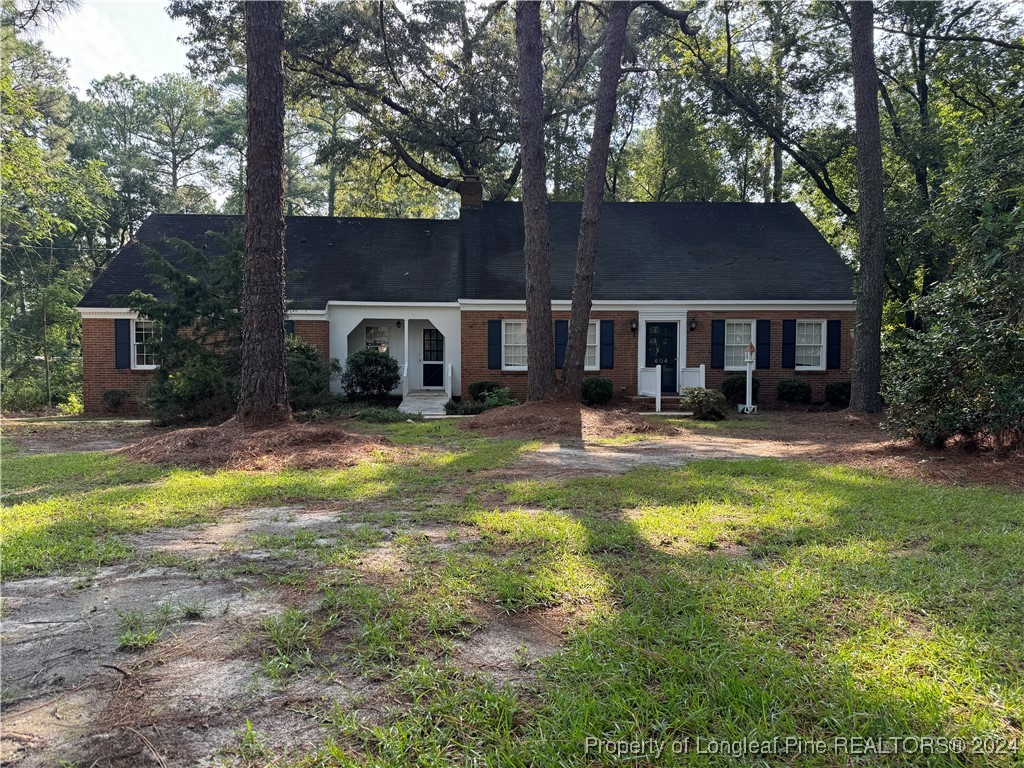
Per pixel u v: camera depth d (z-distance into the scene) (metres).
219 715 2.17
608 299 17.41
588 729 2.06
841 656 2.51
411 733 2.04
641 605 3.10
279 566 3.72
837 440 10.07
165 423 12.23
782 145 21.34
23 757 1.92
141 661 2.55
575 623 2.92
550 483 6.27
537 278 12.56
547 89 23.39
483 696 2.26
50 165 21.11
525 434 10.51
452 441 9.74
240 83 36.12
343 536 4.36
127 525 4.60
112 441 10.13
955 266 11.62
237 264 12.84
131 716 2.16
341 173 27.23
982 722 2.07
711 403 13.56
